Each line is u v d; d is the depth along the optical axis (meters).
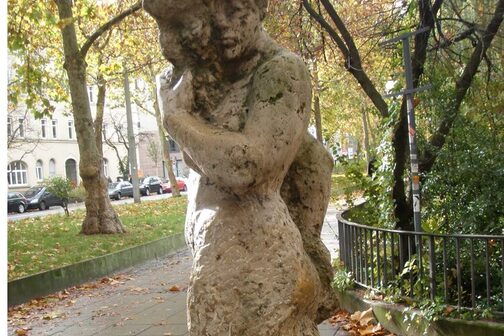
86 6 15.11
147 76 28.89
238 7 1.87
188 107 1.86
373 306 6.11
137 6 14.42
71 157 51.88
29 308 8.48
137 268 11.87
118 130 50.78
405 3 7.70
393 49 7.61
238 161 1.69
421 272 5.77
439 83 6.86
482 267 5.91
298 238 1.87
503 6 6.56
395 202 6.88
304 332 1.87
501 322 5.05
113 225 15.38
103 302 8.73
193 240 1.89
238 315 1.73
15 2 13.58
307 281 1.80
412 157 6.06
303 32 9.27
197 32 1.86
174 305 8.14
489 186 6.28
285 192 2.13
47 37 20.11
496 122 7.32
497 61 8.40
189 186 2.04
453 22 8.30
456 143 6.71
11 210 34.78
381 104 7.48
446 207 6.55
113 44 20.55
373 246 6.60
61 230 16.42
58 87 17.44
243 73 1.93
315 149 2.15
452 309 5.34
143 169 60.28
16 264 10.69
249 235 1.79
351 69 7.55
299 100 1.81
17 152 46.72
